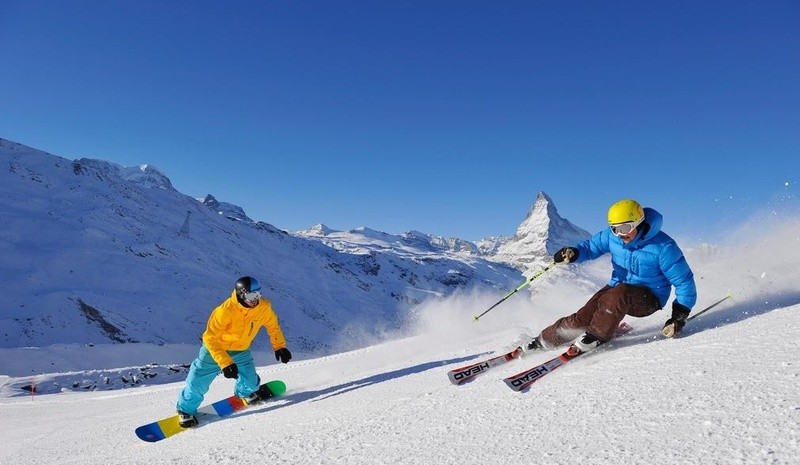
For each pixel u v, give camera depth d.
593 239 4.55
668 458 1.65
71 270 62.28
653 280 3.94
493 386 3.17
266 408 4.81
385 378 4.85
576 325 4.00
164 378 16.08
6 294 52.06
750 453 1.55
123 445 4.35
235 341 4.94
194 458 3.13
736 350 2.61
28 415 8.17
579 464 1.76
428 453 2.22
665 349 3.07
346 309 101.50
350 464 2.32
